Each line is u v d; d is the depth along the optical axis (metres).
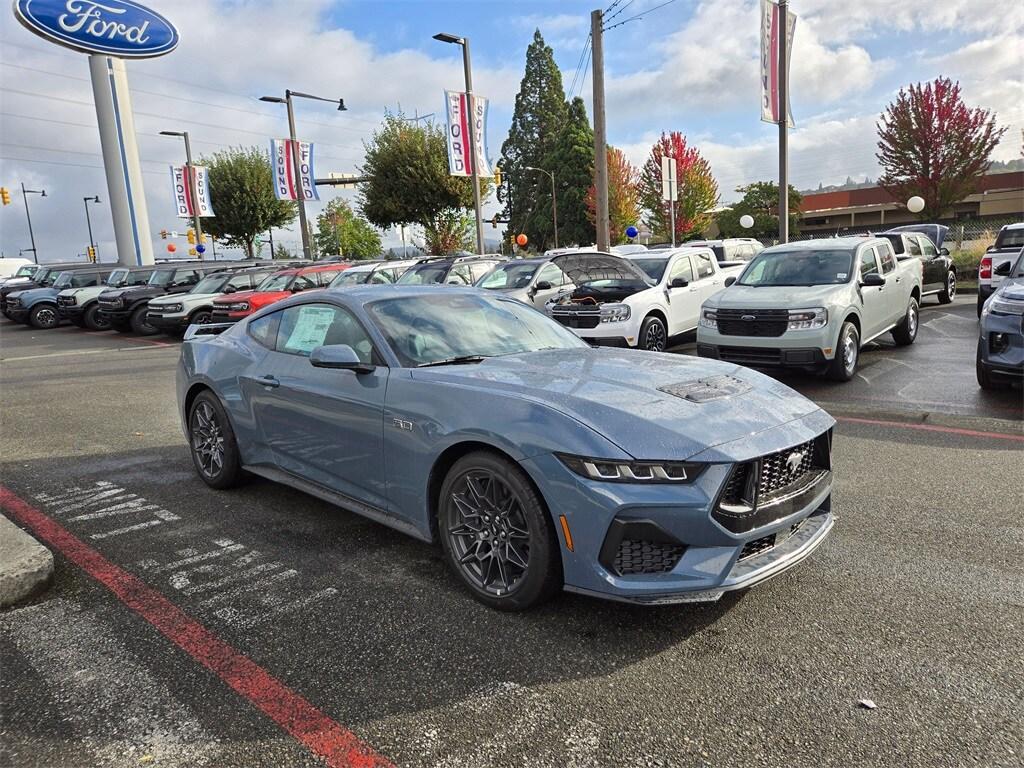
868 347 10.83
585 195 58.97
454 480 3.33
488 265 14.66
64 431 7.36
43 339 19.45
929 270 14.80
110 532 4.38
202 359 5.14
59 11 28.30
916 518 4.16
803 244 9.73
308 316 4.49
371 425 3.71
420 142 31.59
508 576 3.23
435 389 3.45
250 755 2.33
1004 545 3.76
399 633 3.08
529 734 2.40
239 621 3.22
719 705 2.52
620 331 9.76
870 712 2.46
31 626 3.22
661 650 2.88
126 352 15.34
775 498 3.02
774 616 3.12
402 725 2.46
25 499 5.11
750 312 8.22
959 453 5.43
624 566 2.87
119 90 30.98
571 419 2.97
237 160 40.28
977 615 3.07
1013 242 12.87
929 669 2.70
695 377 3.55
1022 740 2.29
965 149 33.97
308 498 4.95
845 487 4.75
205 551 4.04
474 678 2.73
